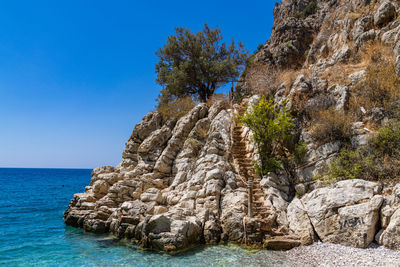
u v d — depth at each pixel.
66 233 15.51
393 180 10.78
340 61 18.31
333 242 10.58
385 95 13.76
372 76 14.64
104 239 14.01
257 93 21.83
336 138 13.53
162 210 14.19
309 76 18.36
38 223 18.72
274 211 12.71
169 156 19.58
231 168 16.41
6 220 19.98
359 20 18.84
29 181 80.50
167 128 21.52
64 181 83.31
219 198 14.33
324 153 13.55
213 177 15.16
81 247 12.62
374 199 10.23
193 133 20.02
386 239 9.37
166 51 28.78
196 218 13.19
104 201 17.25
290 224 12.21
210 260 10.16
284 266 9.22
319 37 24.28
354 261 8.76
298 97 16.20
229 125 19.72
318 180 13.16
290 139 15.27
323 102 15.07
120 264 10.24
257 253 10.66
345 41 19.72
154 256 10.98
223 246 11.78
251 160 16.81
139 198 17.47
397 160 11.23
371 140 12.30
